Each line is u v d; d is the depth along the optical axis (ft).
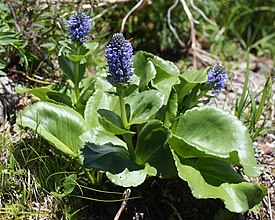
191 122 2.68
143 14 3.88
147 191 2.79
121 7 3.80
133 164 2.58
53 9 3.17
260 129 2.96
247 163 2.57
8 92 3.05
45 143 2.80
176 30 3.97
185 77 2.82
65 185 2.63
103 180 2.79
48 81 3.18
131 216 2.73
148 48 3.97
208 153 2.50
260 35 4.39
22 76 3.18
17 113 3.01
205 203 2.79
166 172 2.58
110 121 2.51
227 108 3.37
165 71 2.79
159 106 2.52
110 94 2.62
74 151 2.67
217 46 4.11
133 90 2.54
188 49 4.00
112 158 2.56
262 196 2.55
